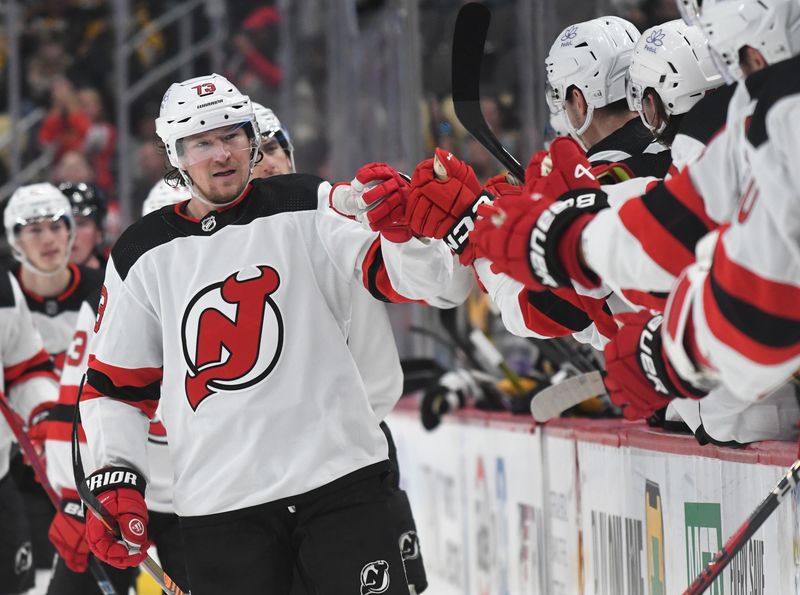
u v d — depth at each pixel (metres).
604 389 9.21
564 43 8.62
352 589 7.91
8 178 28.78
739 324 5.23
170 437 8.27
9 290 12.32
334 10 25.45
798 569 6.40
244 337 8.03
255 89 28.09
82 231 15.55
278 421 7.97
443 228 7.45
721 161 5.57
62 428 10.57
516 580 12.27
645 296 6.30
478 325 15.91
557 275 6.05
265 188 8.34
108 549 8.24
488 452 13.25
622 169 7.37
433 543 16.47
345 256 8.15
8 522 12.41
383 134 22.12
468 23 7.78
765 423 7.26
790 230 5.10
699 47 7.47
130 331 8.35
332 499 7.97
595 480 9.77
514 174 8.02
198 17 27.75
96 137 29.73
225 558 8.03
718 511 7.46
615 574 9.34
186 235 8.25
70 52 30.39
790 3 5.48
